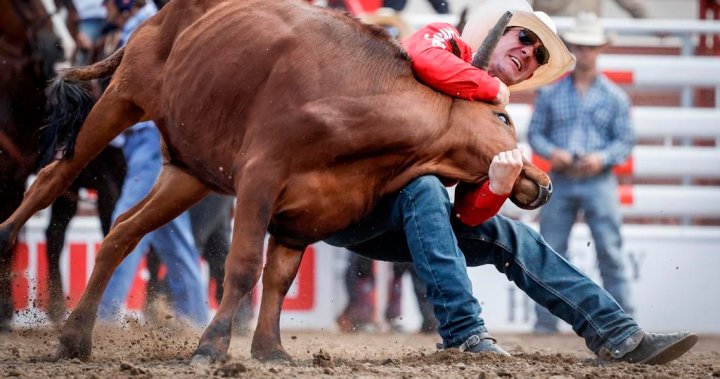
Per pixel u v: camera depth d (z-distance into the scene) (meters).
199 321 20.28
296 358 14.45
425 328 22.06
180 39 13.50
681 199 23.62
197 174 13.72
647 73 24.00
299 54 12.45
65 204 20.98
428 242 12.73
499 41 14.38
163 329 18.86
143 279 22.28
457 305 12.84
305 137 12.12
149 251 20.67
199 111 13.05
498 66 14.45
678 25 24.05
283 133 12.20
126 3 20.23
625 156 22.66
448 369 12.16
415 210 12.72
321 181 12.26
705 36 25.20
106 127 14.12
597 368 12.68
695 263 23.48
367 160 12.40
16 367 12.76
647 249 23.42
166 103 13.50
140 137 20.12
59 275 20.94
